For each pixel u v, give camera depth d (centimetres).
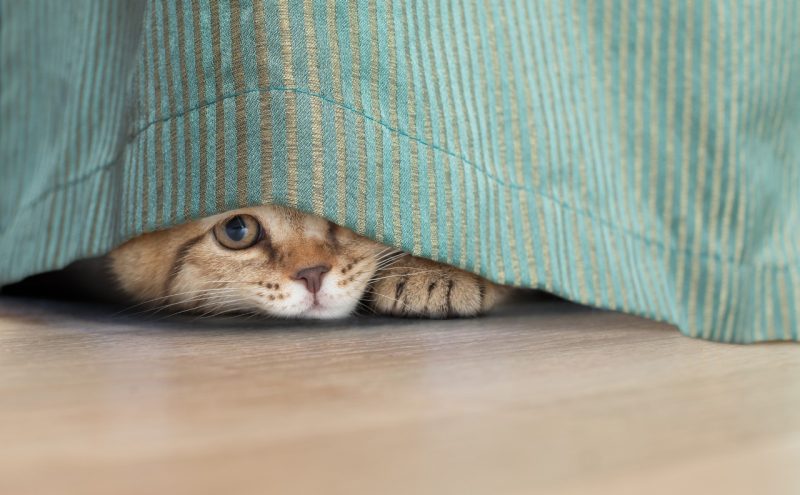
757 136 51
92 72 51
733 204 50
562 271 48
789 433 30
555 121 49
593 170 50
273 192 43
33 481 23
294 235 53
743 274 49
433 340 44
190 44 44
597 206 49
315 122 43
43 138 55
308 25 43
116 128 49
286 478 24
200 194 44
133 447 27
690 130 51
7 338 45
